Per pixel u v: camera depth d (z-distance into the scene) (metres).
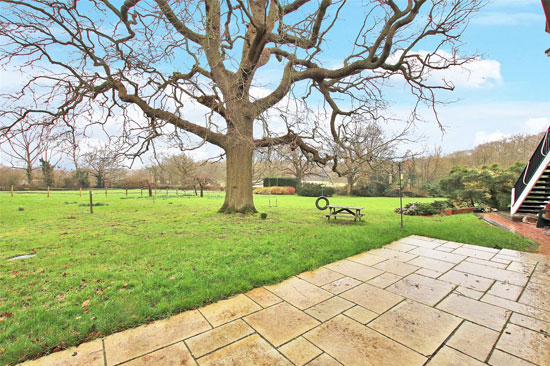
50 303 3.04
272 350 2.28
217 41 7.84
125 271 4.08
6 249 5.52
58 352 2.25
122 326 2.62
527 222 8.91
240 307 3.05
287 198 23.89
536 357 2.18
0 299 3.16
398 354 2.23
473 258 4.96
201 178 27.52
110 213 12.10
